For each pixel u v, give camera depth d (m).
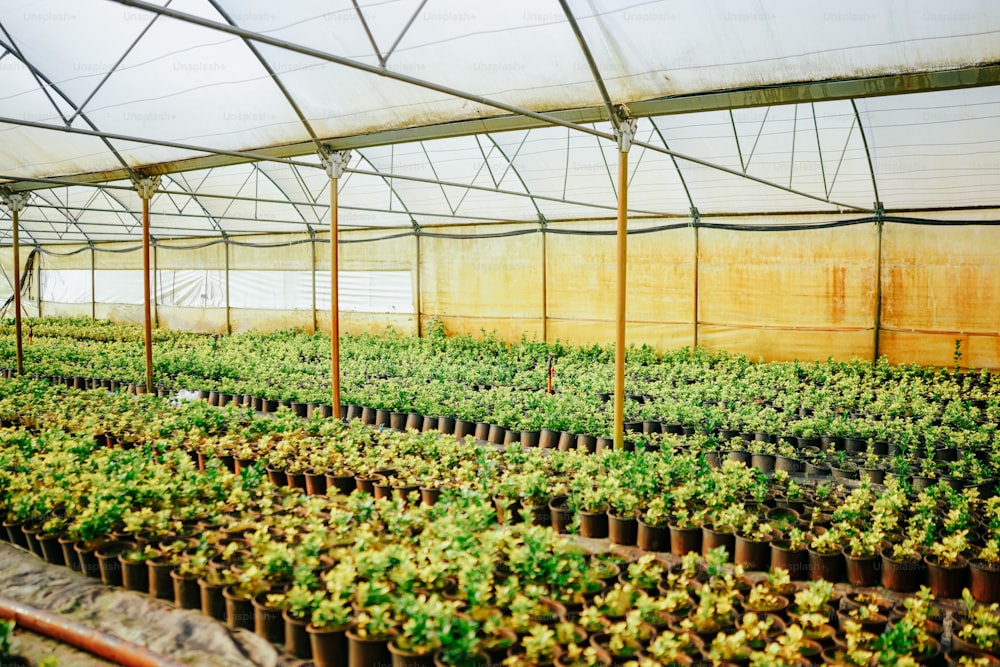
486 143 15.77
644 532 6.65
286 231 24.84
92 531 6.17
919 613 4.68
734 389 13.11
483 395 12.66
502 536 5.42
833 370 15.66
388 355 18.39
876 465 8.99
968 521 6.71
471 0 7.94
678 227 17.80
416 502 7.66
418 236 22.05
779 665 4.04
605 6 7.61
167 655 4.97
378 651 4.55
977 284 14.84
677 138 14.23
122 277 30.09
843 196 15.16
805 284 16.52
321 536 5.66
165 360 16.77
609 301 18.84
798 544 6.04
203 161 12.78
